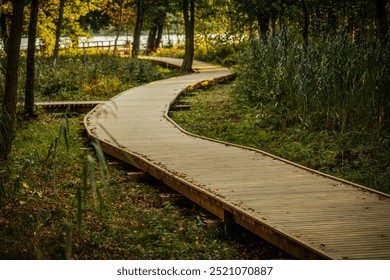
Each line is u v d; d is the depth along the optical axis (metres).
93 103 20.00
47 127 16.59
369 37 15.79
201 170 10.43
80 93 22.89
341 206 8.17
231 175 10.02
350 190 9.03
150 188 10.95
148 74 28.61
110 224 8.58
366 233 7.03
